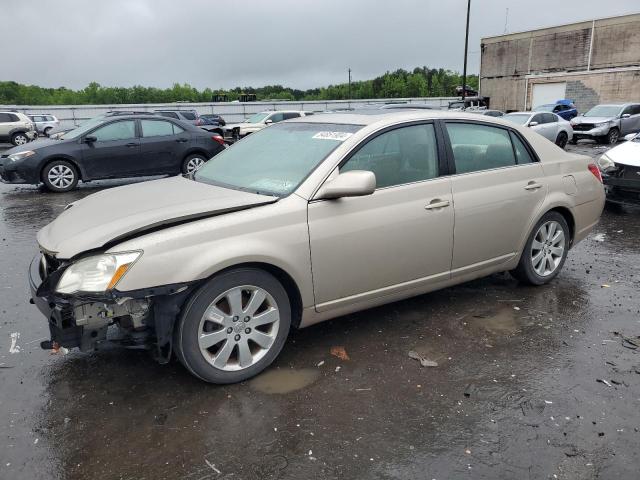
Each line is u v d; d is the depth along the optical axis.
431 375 3.40
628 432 2.82
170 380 3.36
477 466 2.57
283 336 3.43
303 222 3.34
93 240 2.93
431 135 4.04
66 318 2.93
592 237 6.86
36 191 11.31
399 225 3.72
